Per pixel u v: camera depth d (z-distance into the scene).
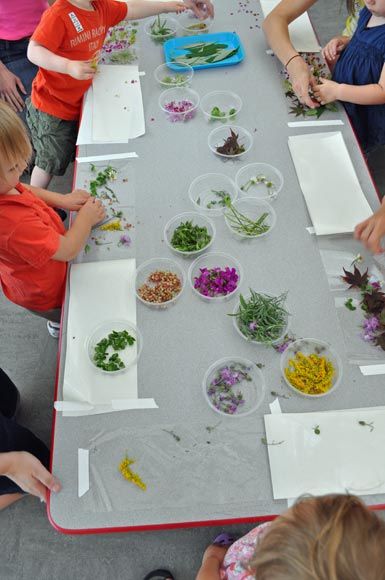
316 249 1.31
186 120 1.62
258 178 1.46
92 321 1.22
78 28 1.68
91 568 1.54
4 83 2.27
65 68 1.66
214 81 1.72
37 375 1.91
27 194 1.34
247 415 1.07
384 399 1.08
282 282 1.25
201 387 1.11
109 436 1.06
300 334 1.17
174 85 1.71
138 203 1.43
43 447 1.41
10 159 1.15
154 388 1.11
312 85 1.64
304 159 1.49
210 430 1.06
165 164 1.51
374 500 0.97
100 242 1.35
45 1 2.28
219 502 0.98
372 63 1.66
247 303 1.21
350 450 1.02
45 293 1.45
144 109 1.66
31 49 1.71
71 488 1.00
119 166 1.51
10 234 1.21
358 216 1.35
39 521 1.62
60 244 1.26
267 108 1.63
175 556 1.54
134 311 1.23
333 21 2.91
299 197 1.42
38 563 1.56
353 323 1.18
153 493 0.99
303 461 1.01
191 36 1.84
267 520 0.97
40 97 1.89
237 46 1.79
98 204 1.40
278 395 1.09
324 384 1.09
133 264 1.31
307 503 0.71
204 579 1.30
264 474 1.01
